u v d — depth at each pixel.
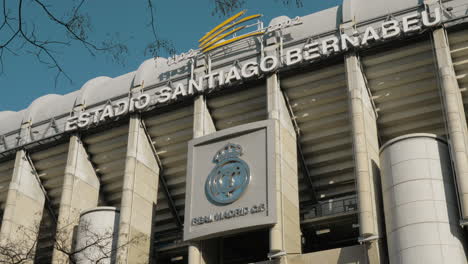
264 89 37.59
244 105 38.44
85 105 43.03
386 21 35.12
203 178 35.41
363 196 31.38
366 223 30.58
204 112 38.34
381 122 36.72
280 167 33.88
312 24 37.41
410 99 35.72
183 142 40.72
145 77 41.38
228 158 35.09
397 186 30.22
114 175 43.06
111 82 43.44
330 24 36.91
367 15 36.03
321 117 37.41
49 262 43.62
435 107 35.44
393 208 30.00
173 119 40.12
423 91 35.41
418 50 34.62
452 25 33.75
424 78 35.19
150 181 40.31
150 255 38.31
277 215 32.41
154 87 40.62
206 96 38.75
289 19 37.81
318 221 35.41
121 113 40.44
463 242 28.89
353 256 31.02
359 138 33.03
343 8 36.66
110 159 42.66
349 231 36.41
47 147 43.75
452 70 33.12
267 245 37.62
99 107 42.47
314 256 31.91
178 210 42.88
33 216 43.84
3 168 45.78
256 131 35.19
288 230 32.84
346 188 38.59
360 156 32.47
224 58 39.09
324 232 35.12
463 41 34.00
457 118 31.53
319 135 37.72
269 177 33.31
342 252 31.39
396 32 34.19
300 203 39.75
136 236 37.44
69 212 40.25
